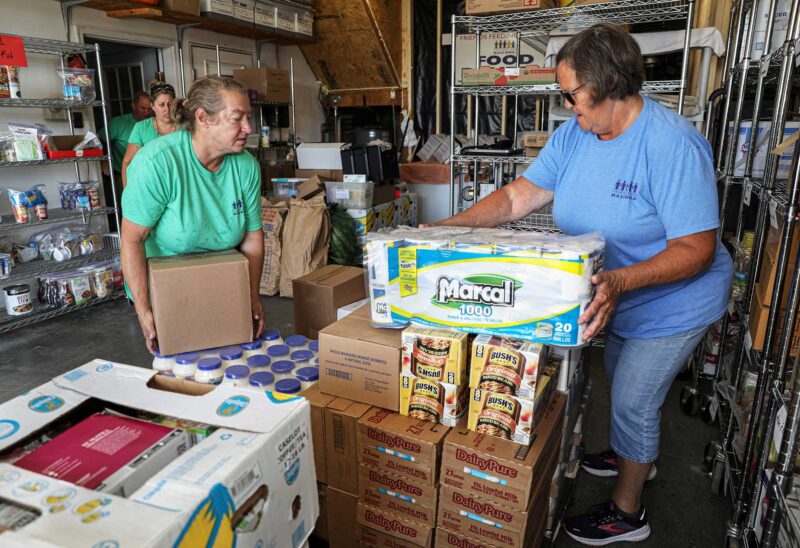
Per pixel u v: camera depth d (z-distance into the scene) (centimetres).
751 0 252
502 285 125
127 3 413
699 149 137
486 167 491
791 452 122
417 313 137
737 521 175
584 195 155
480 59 334
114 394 86
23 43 355
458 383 134
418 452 136
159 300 148
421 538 143
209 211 172
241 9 510
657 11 296
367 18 590
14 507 57
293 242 426
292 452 76
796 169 148
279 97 561
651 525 194
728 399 220
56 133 418
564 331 123
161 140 161
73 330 369
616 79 132
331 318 215
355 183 462
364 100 683
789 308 142
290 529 77
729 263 163
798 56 157
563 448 162
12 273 374
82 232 423
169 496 59
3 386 293
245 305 159
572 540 187
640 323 162
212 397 83
